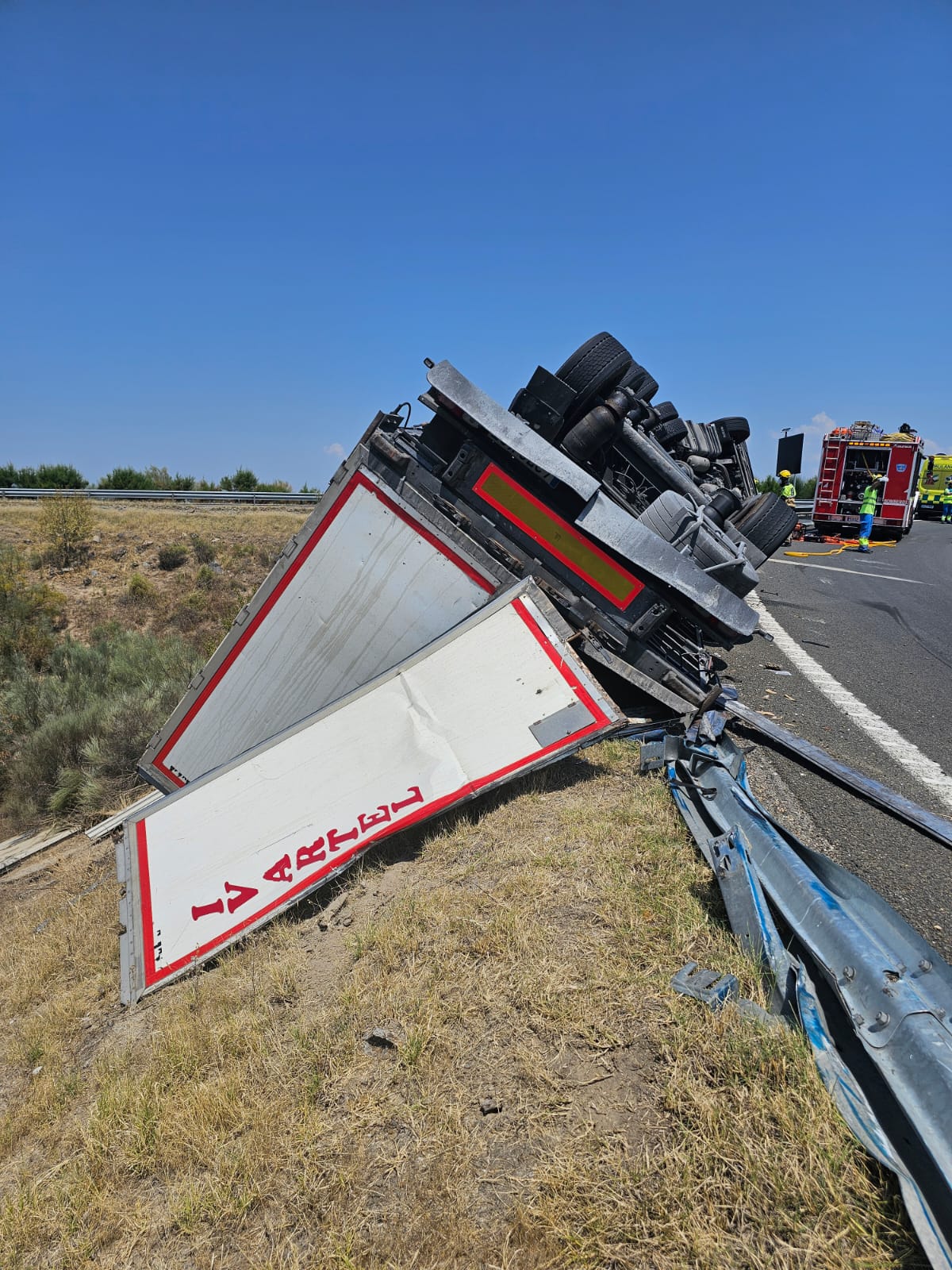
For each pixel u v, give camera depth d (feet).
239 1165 8.02
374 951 11.25
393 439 18.80
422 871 13.83
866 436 72.18
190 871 15.74
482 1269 6.33
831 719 19.94
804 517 90.74
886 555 61.87
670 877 10.94
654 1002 8.55
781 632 31.58
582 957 9.59
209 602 57.36
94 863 23.95
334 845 15.01
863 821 13.62
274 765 16.46
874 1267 5.60
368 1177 7.47
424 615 18.11
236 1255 7.23
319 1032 9.69
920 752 17.65
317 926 13.67
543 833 13.56
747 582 17.19
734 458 31.50
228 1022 10.84
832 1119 6.63
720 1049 7.61
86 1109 10.84
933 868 11.94
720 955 9.04
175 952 14.82
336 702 16.78
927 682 24.17
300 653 18.99
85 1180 8.82
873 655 27.84
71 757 32.76
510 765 15.31
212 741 19.88
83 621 55.16
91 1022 14.15
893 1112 6.57
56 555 65.57
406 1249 6.69
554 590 17.79
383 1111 8.16
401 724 16.11
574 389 17.97
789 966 7.97
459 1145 7.46
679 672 17.94
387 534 18.07
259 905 14.80
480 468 17.83
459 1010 9.25
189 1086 9.62
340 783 15.76
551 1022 8.64
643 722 18.13
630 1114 7.34
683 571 16.79
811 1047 7.25
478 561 17.61
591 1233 6.31
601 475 19.48
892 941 7.90
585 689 15.69
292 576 18.67
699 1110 7.06
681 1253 6.02
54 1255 8.11
